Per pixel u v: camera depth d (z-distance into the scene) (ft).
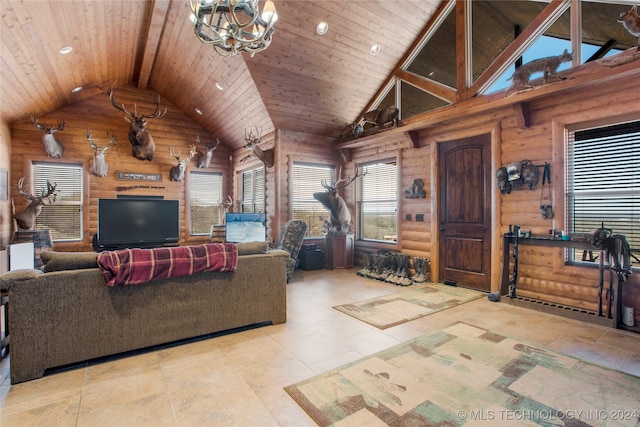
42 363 7.38
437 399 6.50
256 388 6.93
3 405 6.36
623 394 6.66
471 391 6.79
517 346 8.98
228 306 9.77
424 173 17.56
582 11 12.17
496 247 14.24
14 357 7.13
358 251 21.91
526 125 12.97
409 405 6.31
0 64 12.46
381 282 17.04
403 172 18.78
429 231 17.28
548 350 8.72
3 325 9.85
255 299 10.26
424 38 17.62
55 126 19.98
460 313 11.89
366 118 19.67
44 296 7.41
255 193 23.85
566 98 12.01
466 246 15.71
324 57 17.03
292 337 9.67
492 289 14.39
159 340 8.75
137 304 8.45
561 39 12.80
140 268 8.27
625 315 10.42
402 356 8.39
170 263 8.68
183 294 9.07
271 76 16.99
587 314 10.98
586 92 11.46
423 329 10.30
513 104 12.85
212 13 7.37
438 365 7.90
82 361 8.14
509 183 13.61
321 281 17.30
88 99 21.08
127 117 20.20
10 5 9.64
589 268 11.57
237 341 9.37
